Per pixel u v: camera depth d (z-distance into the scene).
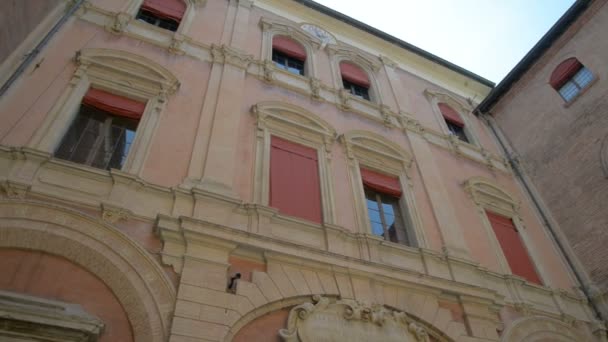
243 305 6.70
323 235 8.72
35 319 5.05
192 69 10.77
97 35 10.20
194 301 6.34
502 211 13.20
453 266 9.70
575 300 11.42
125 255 6.48
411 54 18.14
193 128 9.18
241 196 8.48
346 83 14.92
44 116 7.78
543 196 14.71
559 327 10.23
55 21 9.51
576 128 14.57
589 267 12.27
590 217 12.88
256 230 7.93
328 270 7.96
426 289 8.69
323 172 10.20
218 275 6.85
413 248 9.54
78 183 7.07
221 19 13.35
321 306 7.34
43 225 6.23
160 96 9.44
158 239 7.00
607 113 13.71
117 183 7.34
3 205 6.14
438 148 14.15
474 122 17.69
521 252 12.21
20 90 7.81
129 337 5.83
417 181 11.85
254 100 11.02
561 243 13.13
